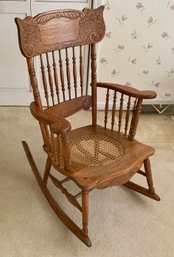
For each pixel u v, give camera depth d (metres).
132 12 2.05
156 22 2.10
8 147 1.97
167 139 2.16
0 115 2.33
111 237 1.41
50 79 1.39
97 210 1.55
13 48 2.18
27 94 2.41
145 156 1.36
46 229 1.43
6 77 2.32
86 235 1.32
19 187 1.66
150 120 2.39
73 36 1.38
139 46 2.21
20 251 1.32
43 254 1.32
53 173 1.77
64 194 1.52
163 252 1.36
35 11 2.05
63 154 1.19
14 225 1.44
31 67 1.26
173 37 2.18
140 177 1.78
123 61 2.27
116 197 1.64
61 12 1.31
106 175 1.23
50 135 1.25
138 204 1.60
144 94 1.33
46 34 1.28
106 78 2.35
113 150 1.39
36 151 1.94
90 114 2.39
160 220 1.51
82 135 1.51
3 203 1.55
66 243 1.37
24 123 2.24
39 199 1.59
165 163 1.90
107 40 2.15
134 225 1.48
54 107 1.42
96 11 1.41
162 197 1.64
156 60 2.28
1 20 2.06
